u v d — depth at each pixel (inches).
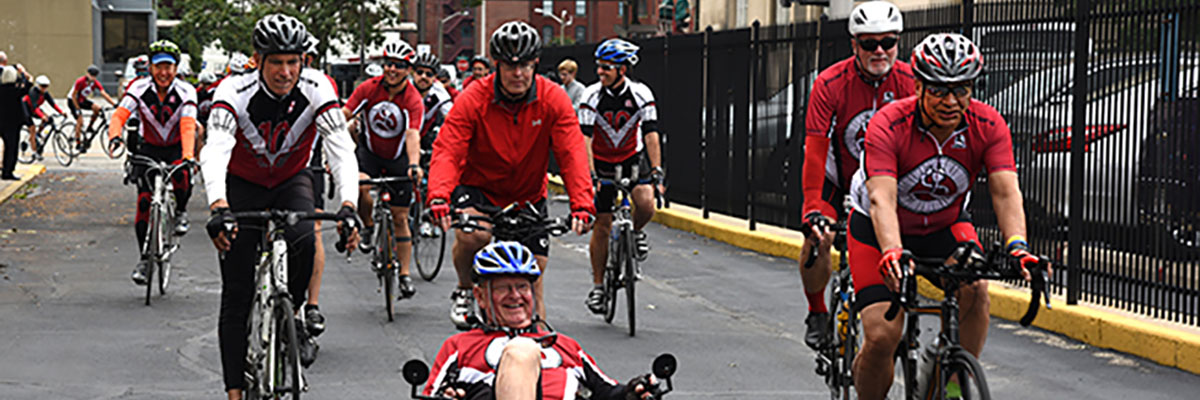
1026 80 364.2
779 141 512.7
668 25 1019.9
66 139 936.9
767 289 400.5
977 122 188.7
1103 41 327.0
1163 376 276.1
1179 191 303.3
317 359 288.5
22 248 474.3
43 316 336.2
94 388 258.5
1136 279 316.5
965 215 200.7
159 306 354.3
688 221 570.3
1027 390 263.1
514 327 163.6
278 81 223.9
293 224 210.4
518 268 162.2
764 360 292.8
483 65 578.2
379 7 2409.0
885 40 233.9
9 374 269.1
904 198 193.9
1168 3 307.3
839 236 224.4
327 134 227.8
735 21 1125.1
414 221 414.9
